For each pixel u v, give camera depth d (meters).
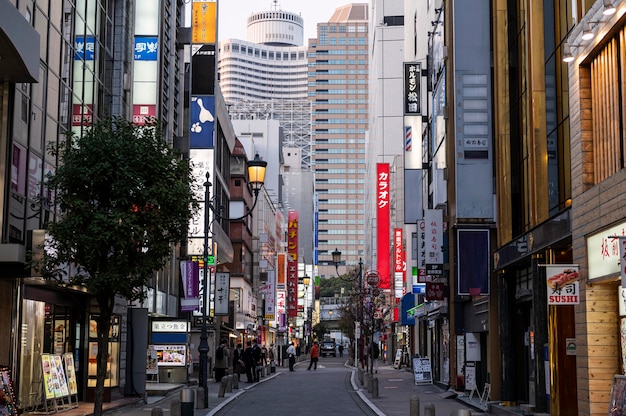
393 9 117.25
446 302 41.34
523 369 30.59
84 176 20.70
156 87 42.12
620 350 20.31
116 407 28.17
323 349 142.38
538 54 26.05
